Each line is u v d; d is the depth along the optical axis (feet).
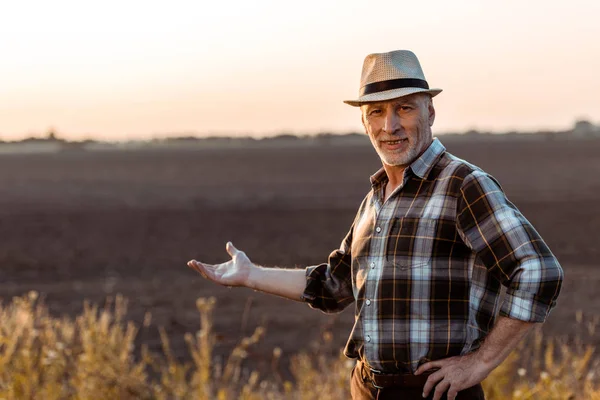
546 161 175.22
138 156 294.05
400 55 11.12
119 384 19.04
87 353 19.36
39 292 43.83
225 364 27.78
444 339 10.54
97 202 101.14
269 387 24.06
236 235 68.03
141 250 60.70
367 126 11.37
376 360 10.94
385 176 11.70
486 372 10.33
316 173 156.04
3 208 94.12
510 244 10.19
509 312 10.12
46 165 223.30
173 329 33.94
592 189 102.06
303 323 34.42
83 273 50.72
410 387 10.76
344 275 12.43
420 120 11.02
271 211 86.07
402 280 10.73
